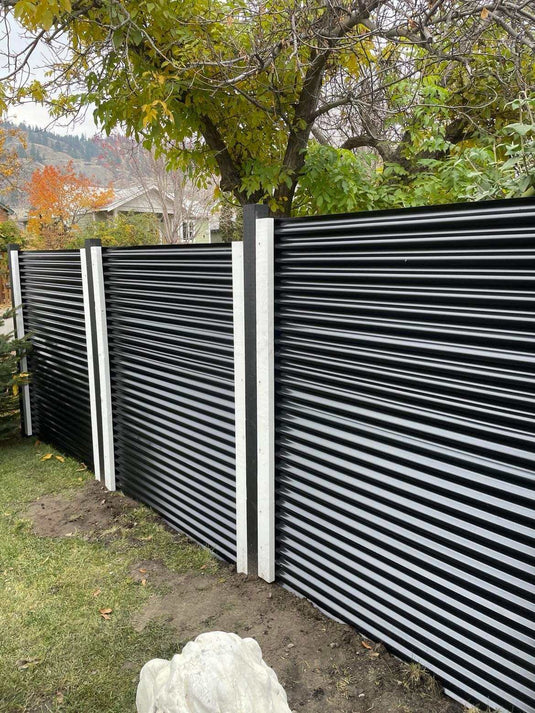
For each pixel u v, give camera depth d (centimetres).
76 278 472
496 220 183
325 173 539
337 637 255
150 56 487
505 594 195
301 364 269
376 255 225
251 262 283
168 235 1712
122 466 441
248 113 533
